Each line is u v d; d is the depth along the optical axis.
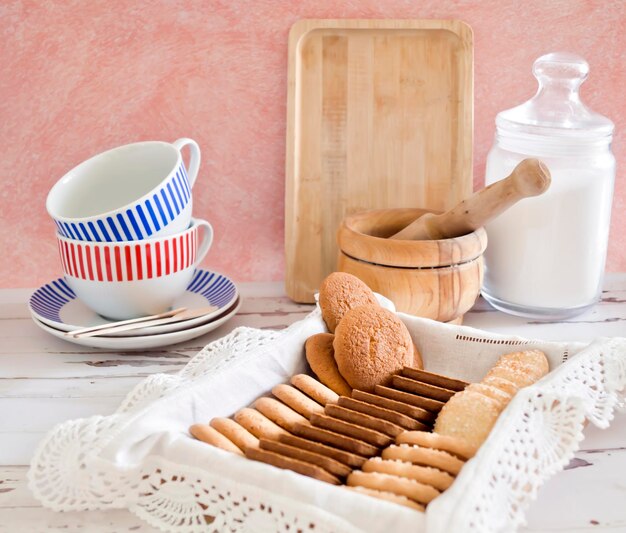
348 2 1.01
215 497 0.57
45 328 0.88
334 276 0.82
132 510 0.60
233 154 1.05
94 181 0.95
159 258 0.87
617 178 1.09
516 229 0.94
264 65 1.02
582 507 0.60
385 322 0.73
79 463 0.61
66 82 1.01
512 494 0.54
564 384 0.65
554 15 1.03
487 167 0.99
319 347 0.75
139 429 0.61
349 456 0.57
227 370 0.69
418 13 1.02
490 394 0.65
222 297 0.96
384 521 0.51
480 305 1.02
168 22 0.99
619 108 1.06
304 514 0.53
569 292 0.95
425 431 0.64
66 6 0.98
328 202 1.05
